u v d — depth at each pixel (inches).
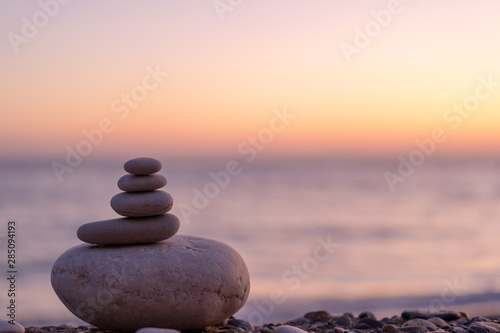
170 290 177.6
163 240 196.5
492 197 1754.4
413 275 663.8
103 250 185.6
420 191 1977.1
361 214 1397.6
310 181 2463.1
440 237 1016.2
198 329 207.0
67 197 1739.7
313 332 226.5
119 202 189.9
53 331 214.2
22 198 1702.8
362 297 540.7
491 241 951.6
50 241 993.5
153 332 150.3
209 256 189.6
